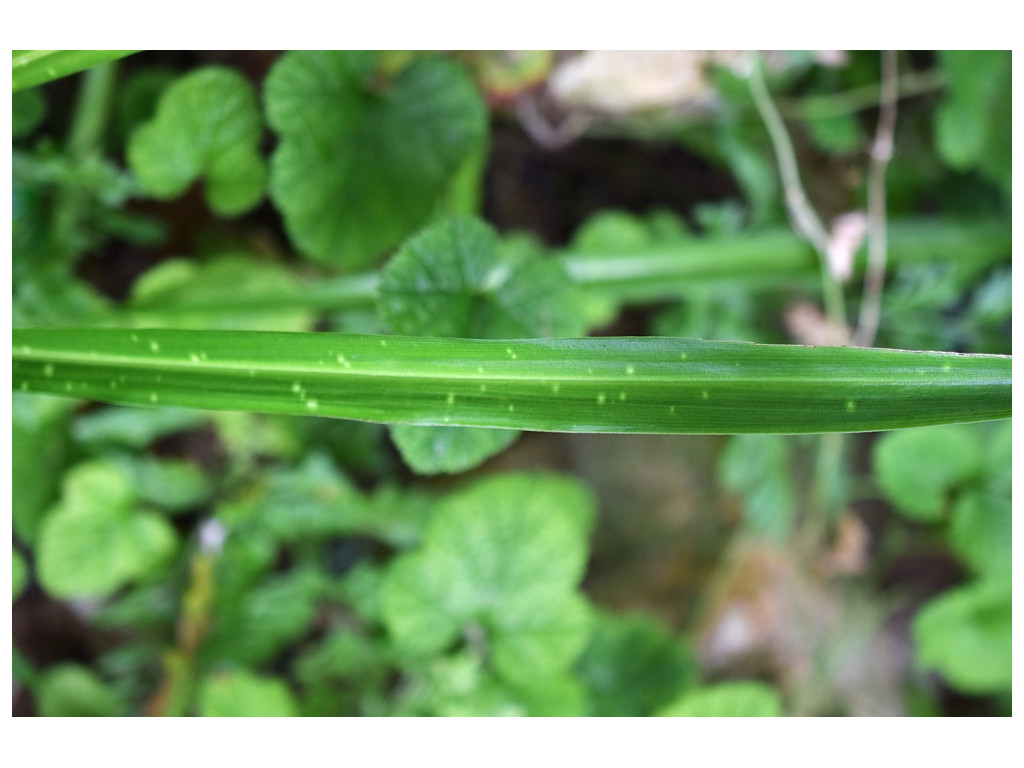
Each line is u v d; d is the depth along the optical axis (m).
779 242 0.71
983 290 0.76
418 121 0.55
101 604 0.74
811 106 0.68
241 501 0.69
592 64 0.66
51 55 0.41
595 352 0.38
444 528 0.64
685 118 0.71
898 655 0.83
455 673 0.63
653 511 0.84
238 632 0.67
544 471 0.82
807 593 0.82
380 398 0.37
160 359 0.37
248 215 0.73
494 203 0.78
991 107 0.65
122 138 0.65
